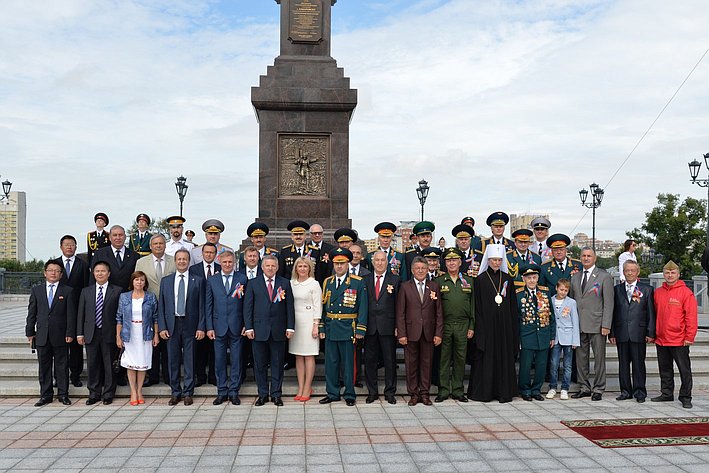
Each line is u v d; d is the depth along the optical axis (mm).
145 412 8703
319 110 14125
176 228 11812
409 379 9344
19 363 10742
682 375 9133
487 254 9586
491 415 8570
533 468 6367
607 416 8523
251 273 9891
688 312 9141
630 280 9648
